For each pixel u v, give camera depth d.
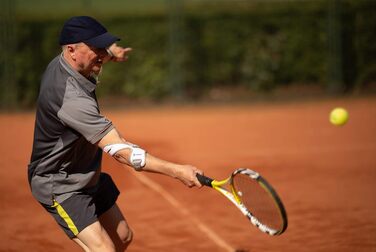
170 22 43.16
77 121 8.64
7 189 20.30
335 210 16.80
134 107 41.72
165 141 28.97
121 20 43.06
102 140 8.72
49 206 9.38
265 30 44.47
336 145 26.66
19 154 26.66
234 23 44.06
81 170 9.44
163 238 14.90
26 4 52.50
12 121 37.09
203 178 8.90
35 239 15.14
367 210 16.72
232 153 25.56
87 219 9.26
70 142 8.95
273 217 8.78
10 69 41.53
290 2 44.56
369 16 44.41
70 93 8.70
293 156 24.52
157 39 43.28
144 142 28.78
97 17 43.03
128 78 43.53
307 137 28.91
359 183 19.80
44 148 9.11
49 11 46.25
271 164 23.11
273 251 13.74
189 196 18.67
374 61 44.78
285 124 33.19
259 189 9.03
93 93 9.24
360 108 37.88
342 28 44.66
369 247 13.77
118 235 10.65
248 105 41.19
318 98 42.78
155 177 21.22
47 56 42.44
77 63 8.91
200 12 43.72
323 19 44.47
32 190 9.52
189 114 38.31
